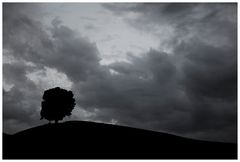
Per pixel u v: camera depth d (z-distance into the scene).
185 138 45.47
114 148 35.84
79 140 39.25
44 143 37.12
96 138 40.81
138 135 44.16
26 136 40.84
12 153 31.41
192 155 33.97
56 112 52.47
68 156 31.06
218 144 41.88
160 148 37.06
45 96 53.28
